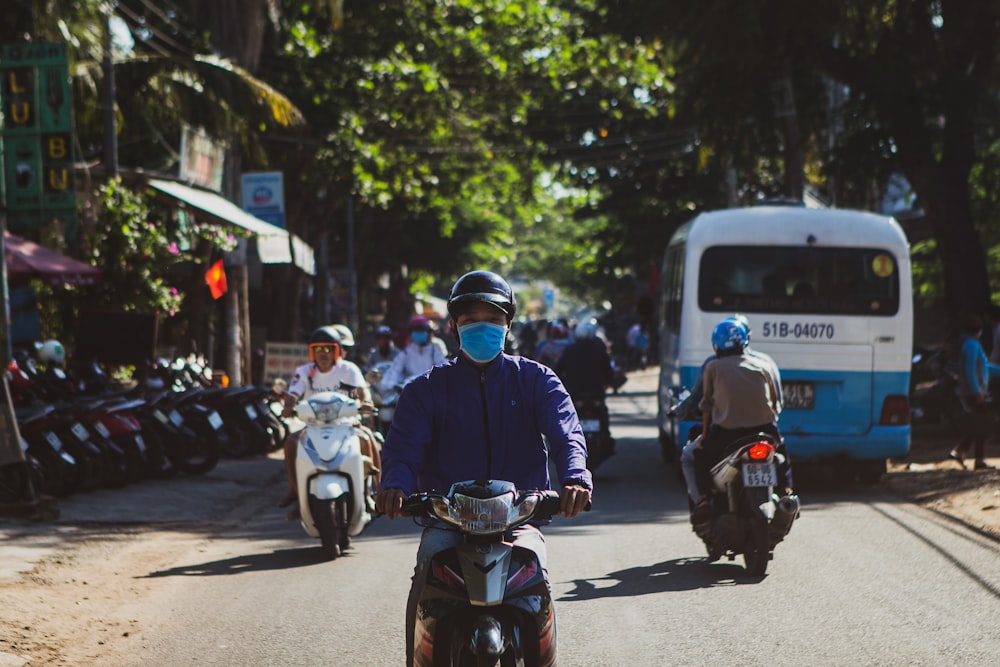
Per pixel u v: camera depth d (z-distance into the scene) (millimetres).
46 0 24469
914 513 16219
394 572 12469
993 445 24688
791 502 11914
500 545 6004
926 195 30250
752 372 12211
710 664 8695
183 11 34719
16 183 23828
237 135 32812
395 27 46250
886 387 18859
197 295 33562
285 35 43250
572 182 62156
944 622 9820
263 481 20703
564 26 51375
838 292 19016
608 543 14133
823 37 29016
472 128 51062
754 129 33125
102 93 29016
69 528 15352
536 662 6133
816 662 8680
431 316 95125
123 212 25578
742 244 19172
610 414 37281
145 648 9422
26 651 9203
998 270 38031
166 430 20312
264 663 8953
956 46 29109
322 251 61781
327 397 13578
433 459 6512
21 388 17875
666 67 33406
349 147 44625
